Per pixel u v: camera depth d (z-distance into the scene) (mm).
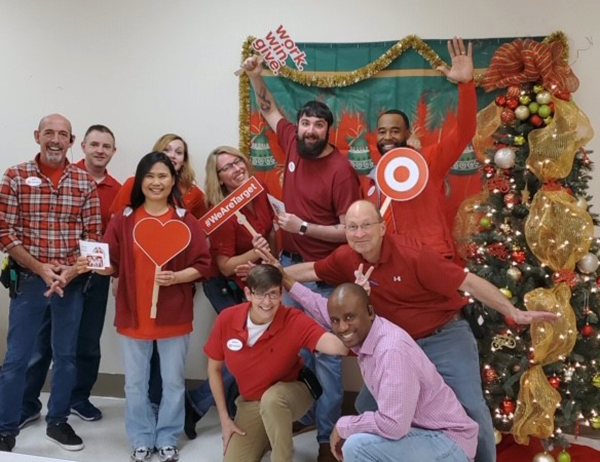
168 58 3709
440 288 2477
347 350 2615
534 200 2850
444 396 2359
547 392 2836
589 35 3283
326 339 2654
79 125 3832
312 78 3525
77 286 3188
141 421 3076
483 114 3141
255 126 3623
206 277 3078
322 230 3035
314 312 2775
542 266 2861
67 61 3807
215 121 3699
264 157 3629
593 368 2906
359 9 3484
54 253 3078
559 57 2990
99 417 3547
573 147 2814
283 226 3035
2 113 3895
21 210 3047
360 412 2752
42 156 3113
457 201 3477
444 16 3414
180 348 3066
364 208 2449
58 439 3170
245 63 3375
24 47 3838
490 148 3021
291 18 3555
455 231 3264
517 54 2938
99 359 3572
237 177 3336
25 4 3816
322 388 2955
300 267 2852
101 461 3039
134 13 3719
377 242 2463
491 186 2938
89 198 3178
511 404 2918
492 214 2980
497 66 2990
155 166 2943
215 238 3283
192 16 3664
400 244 2523
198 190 3502
